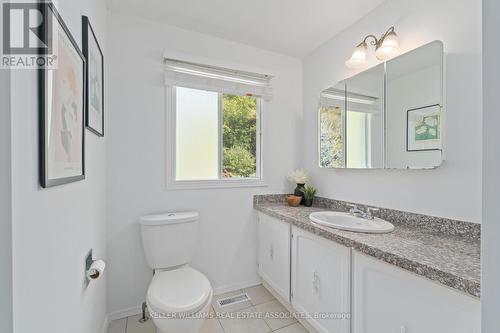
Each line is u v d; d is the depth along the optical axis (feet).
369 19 5.92
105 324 5.43
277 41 7.22
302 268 5.52
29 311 1.93
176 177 6.73
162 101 6.34
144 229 5.77
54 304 2.46
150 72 6.20
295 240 5.77
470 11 4.07
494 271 1.50
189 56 6.43
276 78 7.82
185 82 6.47
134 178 6.04
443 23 4.43
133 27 6.03
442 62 4.42
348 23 6.37
